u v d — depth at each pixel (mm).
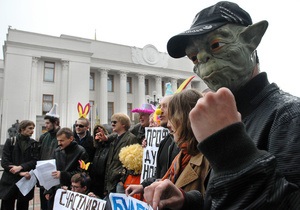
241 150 502
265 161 494
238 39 785
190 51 848
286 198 515
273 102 731
